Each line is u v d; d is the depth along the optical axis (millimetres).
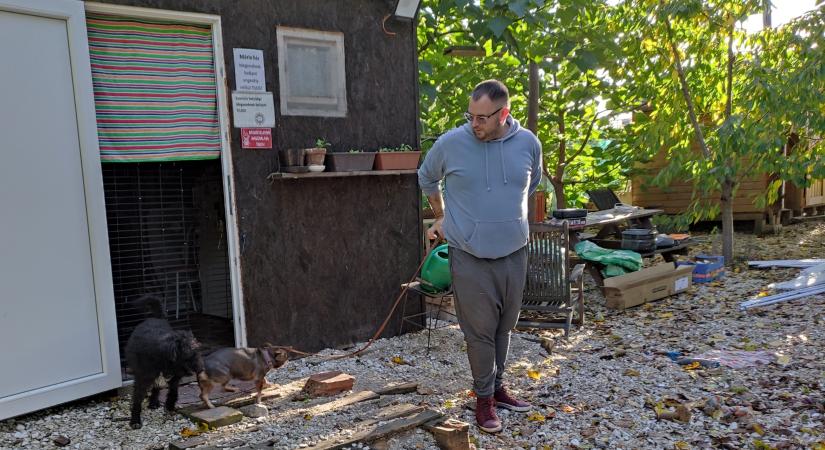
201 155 4477
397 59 5453
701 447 3273
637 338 5406
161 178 5324
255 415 3631
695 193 9656
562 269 5430
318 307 5027
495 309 3396
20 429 3531
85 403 3967
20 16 3557
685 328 5633
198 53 4426
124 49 4125
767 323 5594
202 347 4098
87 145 3838
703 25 8234
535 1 6055
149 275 5293
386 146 5418
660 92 8711
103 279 3920
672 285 6887
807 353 4680
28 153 3611
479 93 3166
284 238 4820
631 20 8297
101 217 3908
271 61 4719
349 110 5176
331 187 5062
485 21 6395
